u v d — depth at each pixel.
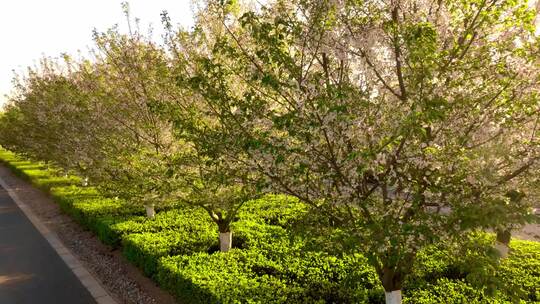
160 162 7.99
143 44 9.21
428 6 4.79
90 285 8.23
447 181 4.14
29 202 16.95
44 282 8.44
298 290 6.32
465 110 4.18
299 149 4.37
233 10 6.40
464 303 5.82
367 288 6.60
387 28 4.48
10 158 32.78
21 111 18.80
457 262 4.25
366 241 4.26
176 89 7.63
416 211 4.18
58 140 13.48
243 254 7.81
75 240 11.38
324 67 4.89
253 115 4.79
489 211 3.40
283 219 10.67
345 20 4.61
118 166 9.13
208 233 9.27
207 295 6.23
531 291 6.42
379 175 4.69
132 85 9.02
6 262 9.70
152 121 8.86
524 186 4.39
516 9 4.34
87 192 14.81
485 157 4.01
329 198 4.72
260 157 4.68
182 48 7.68
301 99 4.32
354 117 4.27
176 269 7.15
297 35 4.52
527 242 8.82
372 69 4.62
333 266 7.29
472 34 4.54
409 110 4.11
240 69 5.03
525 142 4.16
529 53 4.26
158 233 9.35
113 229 9.83
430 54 4.00
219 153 5.39
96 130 9.73
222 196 7.55
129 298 7.65
